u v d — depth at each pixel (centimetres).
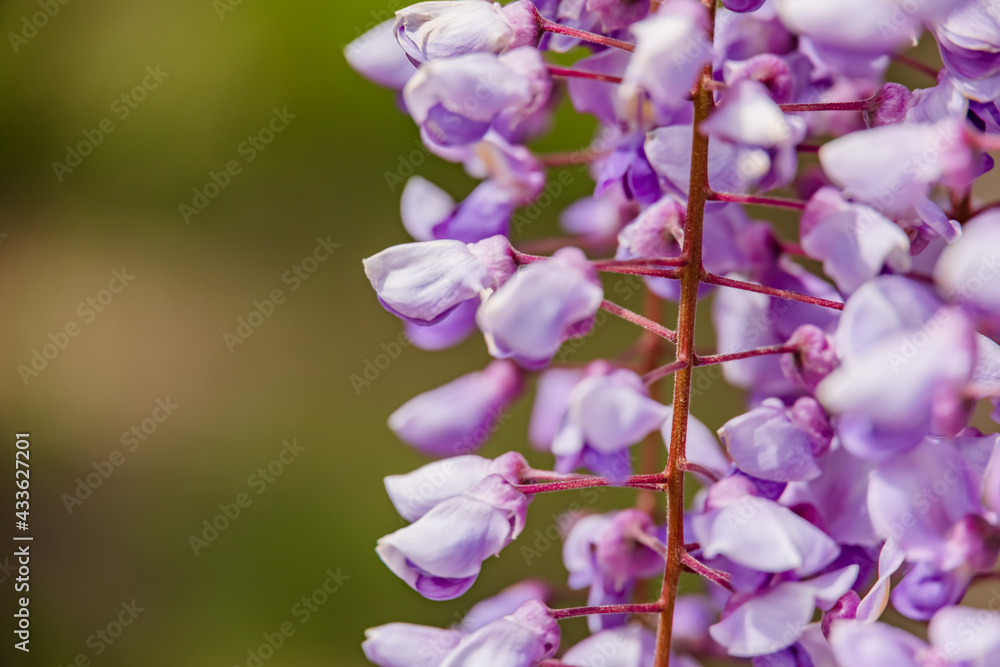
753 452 42
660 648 42
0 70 93
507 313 41
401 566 42
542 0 43
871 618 41
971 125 42
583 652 45
